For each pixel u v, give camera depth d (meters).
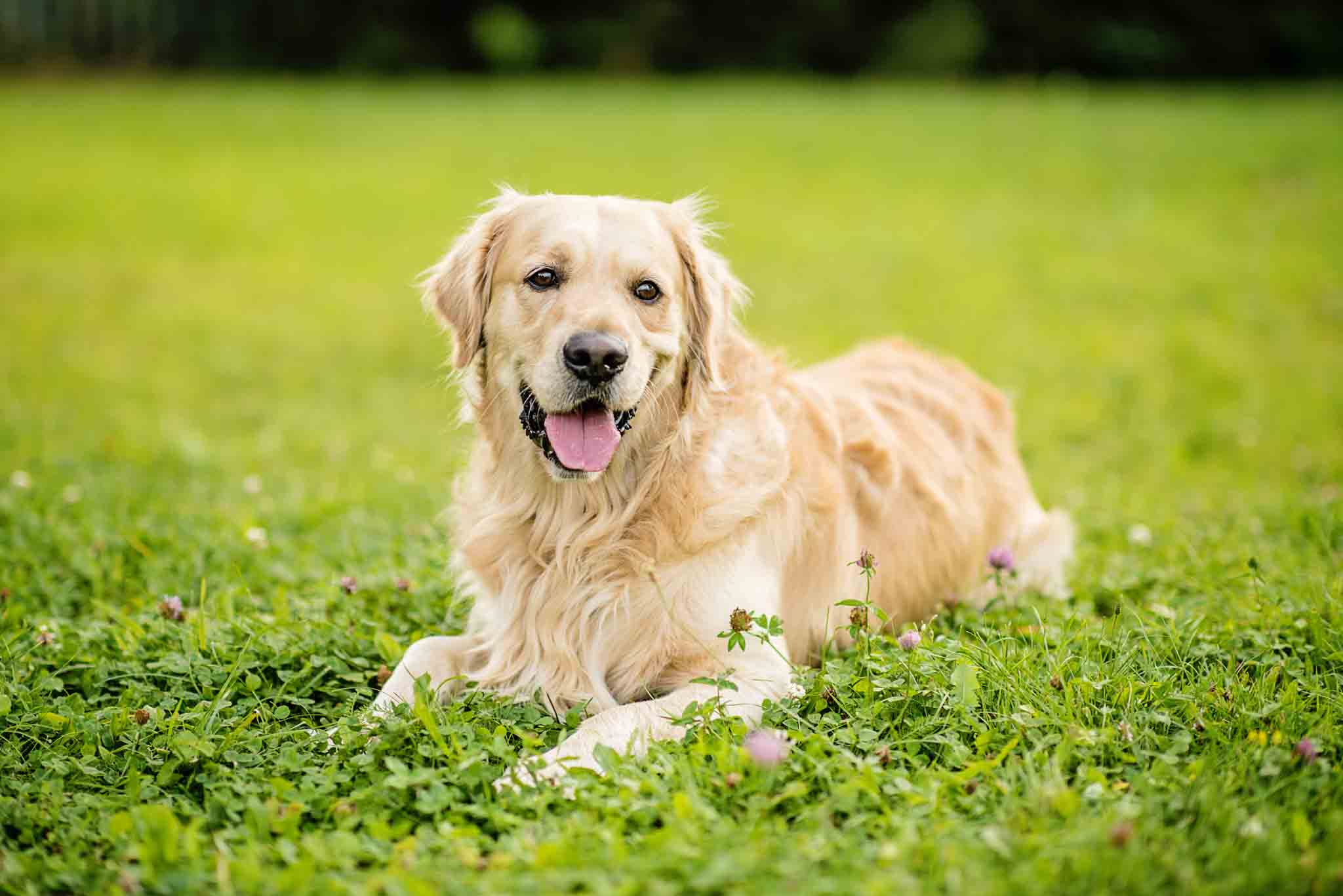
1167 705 3.55
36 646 4.09
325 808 3.14
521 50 34.28
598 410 3.87
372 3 34.19
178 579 4.97
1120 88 33.41
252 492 6.71
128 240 15.39
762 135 23.22
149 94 27.61
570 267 3.97
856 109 26.67
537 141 22.45
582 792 3.12
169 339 11.62
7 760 3.38
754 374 4.40
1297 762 3.19
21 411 8.73
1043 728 3.40
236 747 3.46
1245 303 13.01
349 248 15.59
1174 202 17.92
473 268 4.24
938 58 34.84
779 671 3.89
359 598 4.62
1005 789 3.04
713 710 3.51
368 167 20.22
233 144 21.72
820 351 11.14
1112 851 2.69
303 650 4.04
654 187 19.02
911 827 2.84
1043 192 18.84
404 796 3.14
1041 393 9.99
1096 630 4.12
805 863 2.69
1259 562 4.93
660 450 4.04
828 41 36.00
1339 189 18.09
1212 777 3.07
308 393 10.10
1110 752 3.27
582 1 35.88
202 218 16.67
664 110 26.47
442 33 34.81
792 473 4.28
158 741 3.47
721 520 3.99
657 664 3.94
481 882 2.64
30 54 30.09
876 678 3.67
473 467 4.40
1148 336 11.86
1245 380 10.38
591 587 3.99
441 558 5.12
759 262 15.00
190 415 9.18
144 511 5.95
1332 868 2.64
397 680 3.90
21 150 20.17
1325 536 5.44
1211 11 35.28
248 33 33.19
